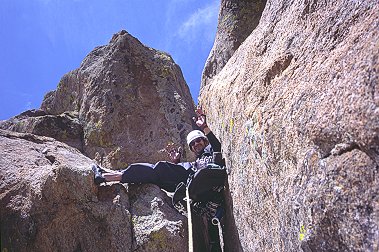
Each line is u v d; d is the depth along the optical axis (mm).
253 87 3529
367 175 1764
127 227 4160
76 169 4250
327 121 2064
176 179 4867
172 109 7520
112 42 8508
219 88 5395
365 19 2129
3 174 4359
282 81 2928
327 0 2686
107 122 7254
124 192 4531
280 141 2617
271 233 2900
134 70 7801
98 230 4117
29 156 4734
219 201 4664
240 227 3873
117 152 6949
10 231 4012
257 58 3777
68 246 4043
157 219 4316
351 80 1951
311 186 2125
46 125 7309
